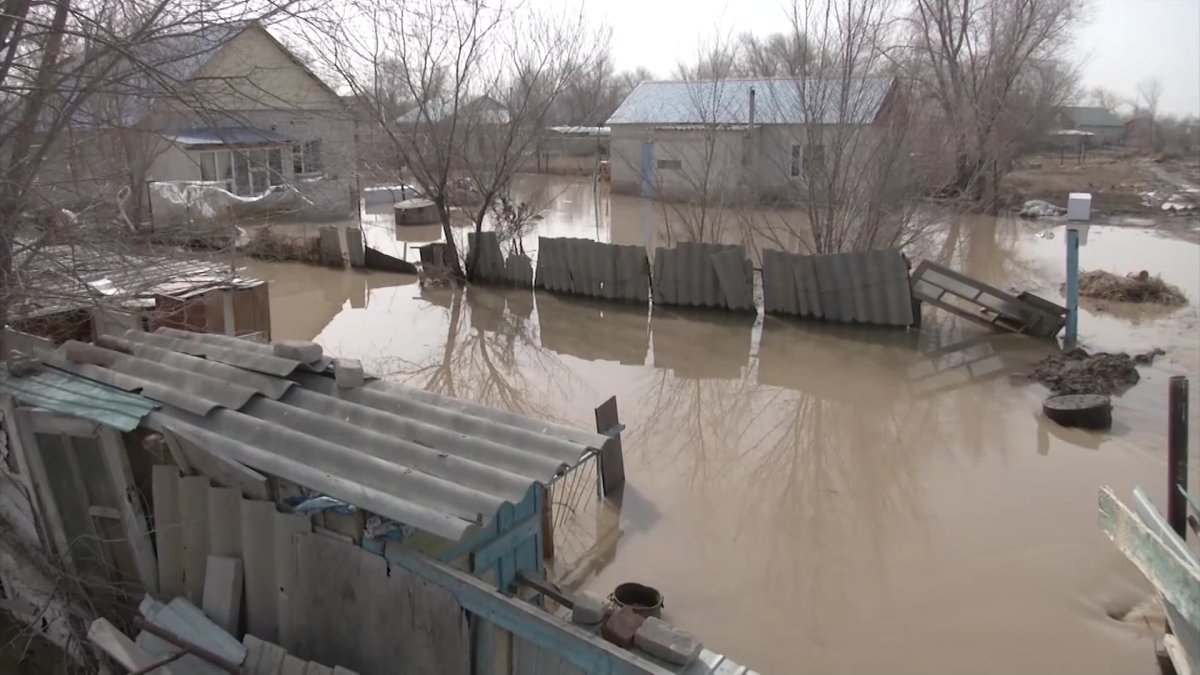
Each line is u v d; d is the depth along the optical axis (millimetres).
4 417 5086
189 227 10328
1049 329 12852
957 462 8750
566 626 3691
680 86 31328
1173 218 25844
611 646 3604
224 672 4348
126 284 7648
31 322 6930
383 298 16609
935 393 10906
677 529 7363
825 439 9453
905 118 15258
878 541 7152
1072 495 7898
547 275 16797
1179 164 45125
